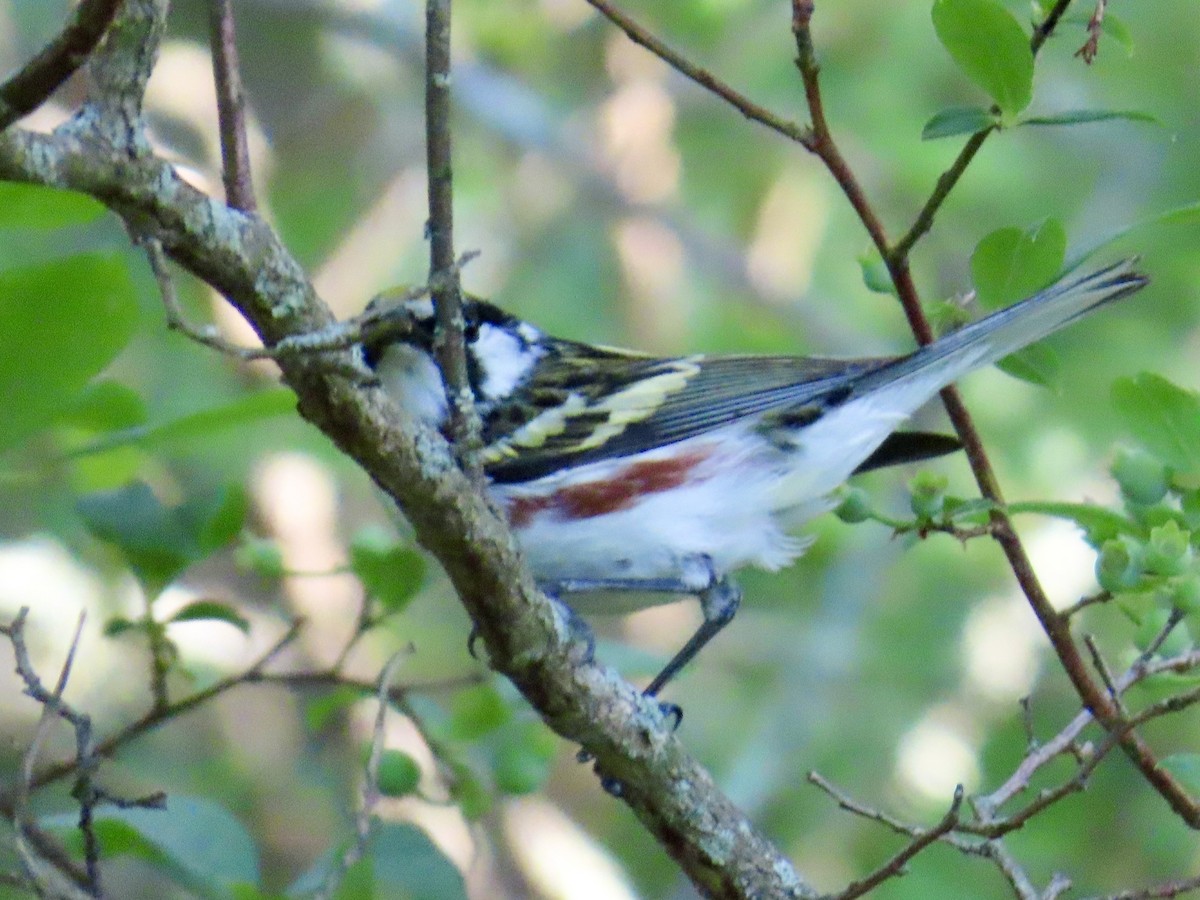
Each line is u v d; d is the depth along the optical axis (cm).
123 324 542
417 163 1468
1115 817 1169
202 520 687
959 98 1431
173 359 1150
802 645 1309
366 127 1488
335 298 1419
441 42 531
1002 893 1141
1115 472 624
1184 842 1148
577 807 1355
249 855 666
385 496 716
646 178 1497
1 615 1057
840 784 1232
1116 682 616
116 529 681
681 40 1506
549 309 1432
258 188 1415
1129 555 605
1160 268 1377
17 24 1315
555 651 609
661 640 1405
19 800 555
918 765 1237
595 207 1495
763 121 657
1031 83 605
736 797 1198
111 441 614
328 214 1456
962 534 664
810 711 1253
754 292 1473
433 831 1168
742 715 1317
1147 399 620
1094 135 1430
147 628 680
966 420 718
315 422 525
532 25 1522
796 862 1196
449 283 527
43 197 525
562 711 623
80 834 697
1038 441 1295
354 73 1485
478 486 561
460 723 720
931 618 1293
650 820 656
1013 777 645
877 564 1309
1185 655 617
